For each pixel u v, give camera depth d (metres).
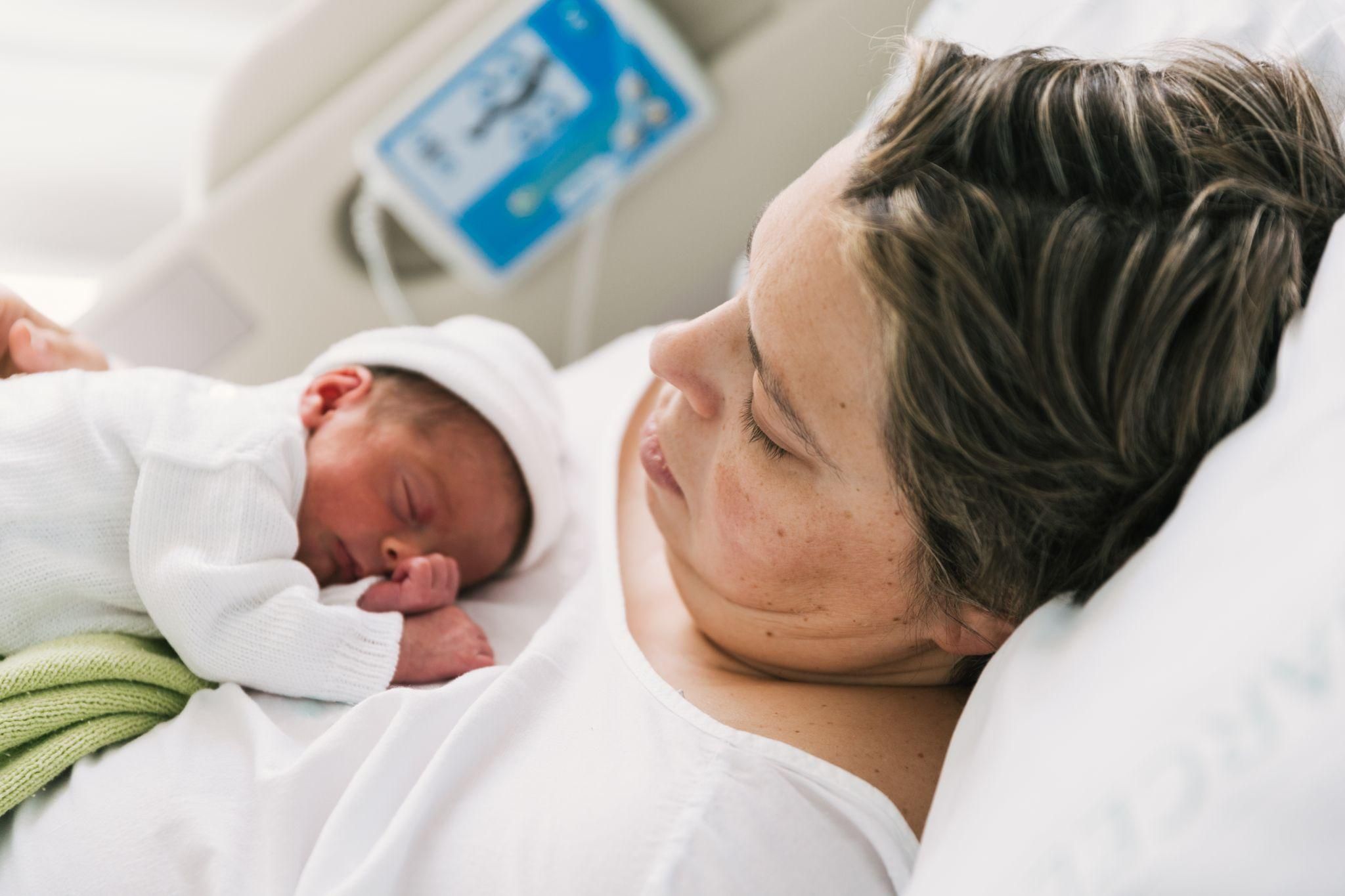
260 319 1.45
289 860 0.63
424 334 1.01
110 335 1.41
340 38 1.33
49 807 0.67
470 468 0.97
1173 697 0.45
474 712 0.69
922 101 0.59
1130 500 0.57
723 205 1.49
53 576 0.77
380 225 1.44
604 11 1.33
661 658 0.78
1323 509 0.45
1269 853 0.40
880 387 0.57
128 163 1.74
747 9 1.37
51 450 0.80
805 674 0.77
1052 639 0.57
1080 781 0.46
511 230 1.45
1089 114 0.55
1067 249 0.52
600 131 1.40
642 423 1.03
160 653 0.78
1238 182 0.55
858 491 0.62
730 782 0.62
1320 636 0.42
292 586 0.80
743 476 0.67
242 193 1.38
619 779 0.63
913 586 0.66
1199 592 0.49
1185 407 0.54
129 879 0.62
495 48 1.34
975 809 0.52
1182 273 0.52
